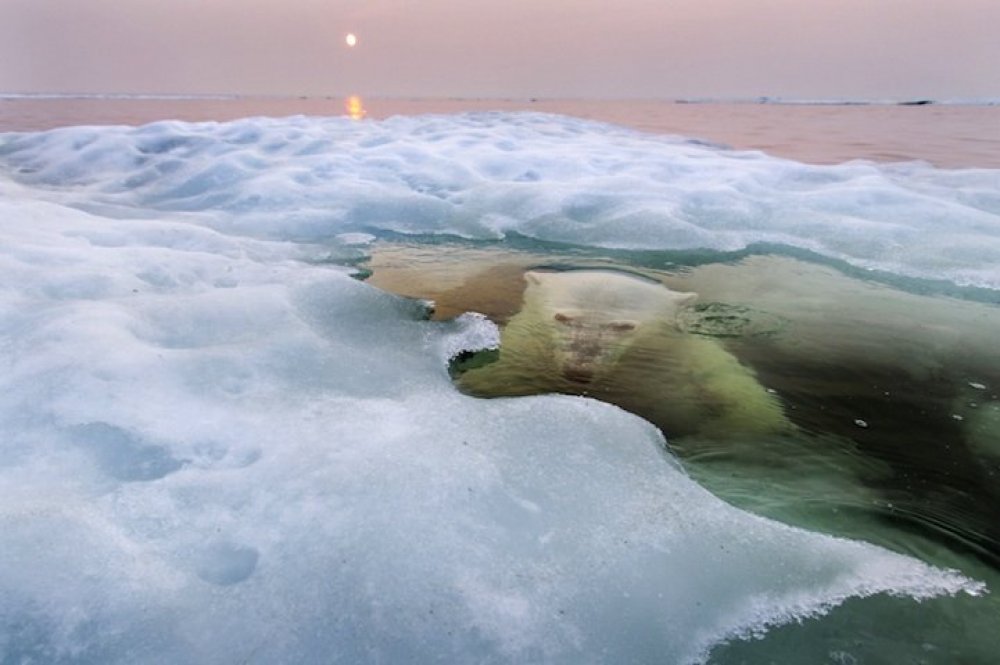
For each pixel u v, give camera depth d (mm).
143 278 3744
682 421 2867
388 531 1893
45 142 8953
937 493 2404
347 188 6824
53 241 4168
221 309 3354
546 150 8820
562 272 5020
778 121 19281
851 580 1870
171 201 6703
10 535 1721
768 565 1898
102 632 1537
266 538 1861
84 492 1993
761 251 5547
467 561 1818
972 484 2463
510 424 2523
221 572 1755
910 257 5074
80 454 2150
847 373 3395
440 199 6621
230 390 2646
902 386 3256
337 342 3281
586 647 1612
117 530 1832
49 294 3312
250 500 1999
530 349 3551
